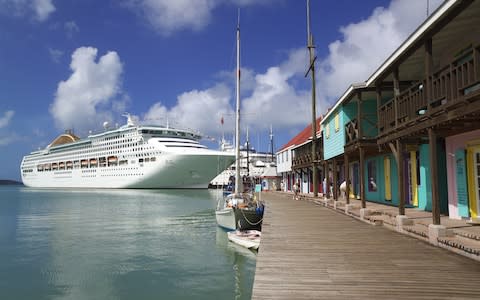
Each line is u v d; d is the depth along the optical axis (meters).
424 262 6.62
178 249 16.14
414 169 14.85
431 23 7.73
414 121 8.93
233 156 67.62
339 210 17.38
